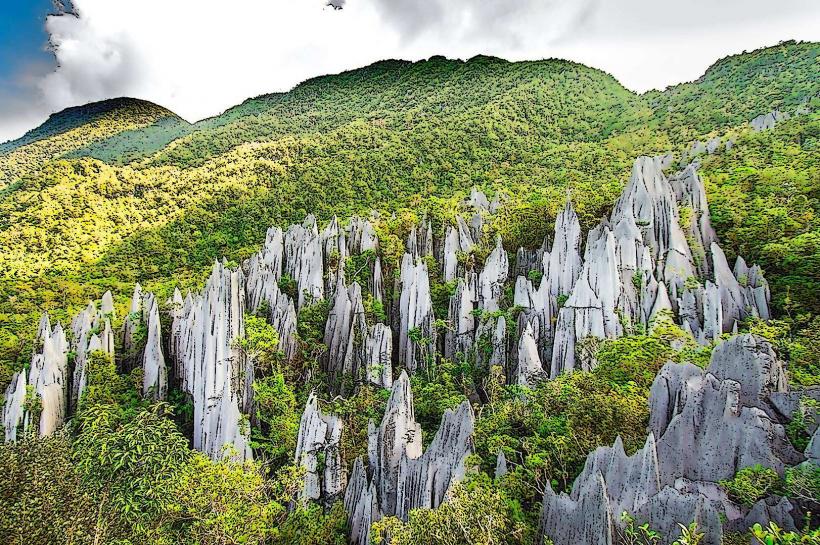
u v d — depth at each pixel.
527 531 21.36
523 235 53.84
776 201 44.31
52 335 48.22
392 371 48.62
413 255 58.25
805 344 28.23
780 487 18.19
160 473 20.12
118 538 18.95
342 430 35.88
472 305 48.56
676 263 39.84
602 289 38.91
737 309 35.88
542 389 32.50
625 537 18.17
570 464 25.47
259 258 56.06
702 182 46.09
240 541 22.12
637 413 24.77
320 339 50.44
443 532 19.80
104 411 24.34
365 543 27.88
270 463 37.91
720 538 16.44
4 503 18.12
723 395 20.86
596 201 50.66
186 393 45.19
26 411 42.12
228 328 42.34
